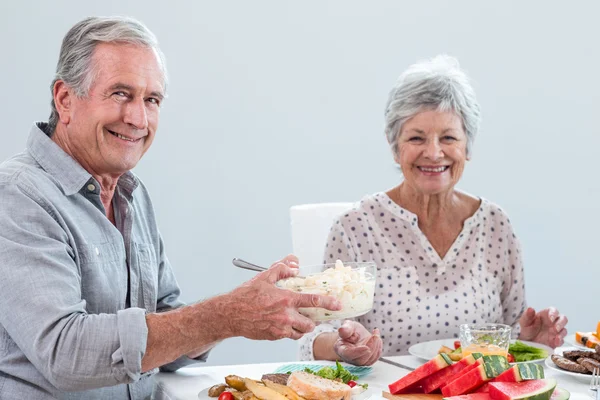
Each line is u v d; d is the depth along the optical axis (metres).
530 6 4.22
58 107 1.74
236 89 4.10
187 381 1.85
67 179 1.71
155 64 1.74
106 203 1.85
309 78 4.16
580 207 4.28
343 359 1.97
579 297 4.30
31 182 1.63
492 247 2.50
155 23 3.99
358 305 1.64
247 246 4.17
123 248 1.80
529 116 4.26
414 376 1.64
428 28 4.23
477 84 4.24
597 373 1.73
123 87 1.70
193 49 4.04
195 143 4.07
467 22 4.24
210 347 1.94
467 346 1.74
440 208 2.44
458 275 2.44
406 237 2.45
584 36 4.22
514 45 4.23
